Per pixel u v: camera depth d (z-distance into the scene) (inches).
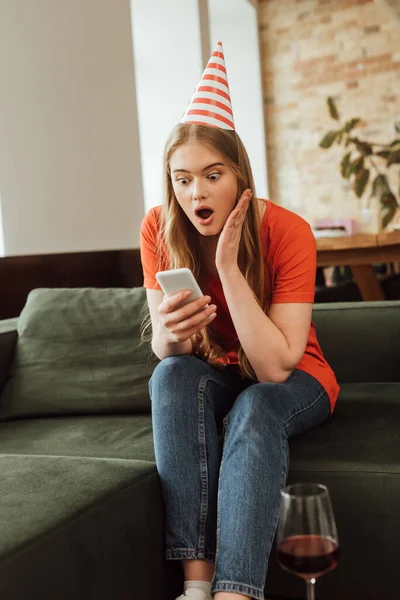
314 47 291.4
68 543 46.4
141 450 65.9
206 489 57.1
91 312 85.6
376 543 55.9
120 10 171.9
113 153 166.9
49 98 145.1
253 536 50.6
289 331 62.9
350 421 67.6
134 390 80.4
